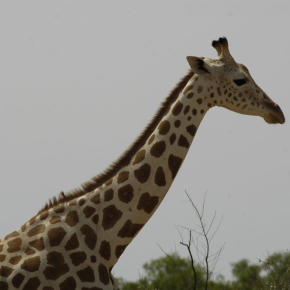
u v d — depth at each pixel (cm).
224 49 2841
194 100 2733
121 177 2641
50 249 2522
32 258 2506
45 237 2539
